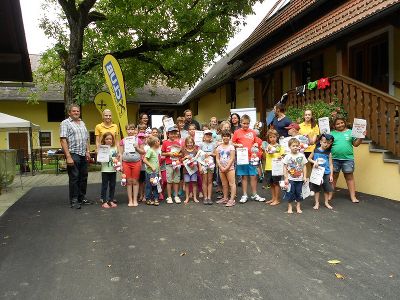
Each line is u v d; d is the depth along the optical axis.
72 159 6.66
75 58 14.56
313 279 3.35
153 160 6.73
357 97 7.61
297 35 11.22
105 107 12.18
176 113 29.50
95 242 4.57
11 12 5.89
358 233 4.68
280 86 13.05
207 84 20.64
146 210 6.30
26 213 6.31
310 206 6.27
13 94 24.83
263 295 3.06
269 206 6.38
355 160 7.48
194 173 6.86
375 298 2.98
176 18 15.30
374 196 6.86
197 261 3.84
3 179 9.67
